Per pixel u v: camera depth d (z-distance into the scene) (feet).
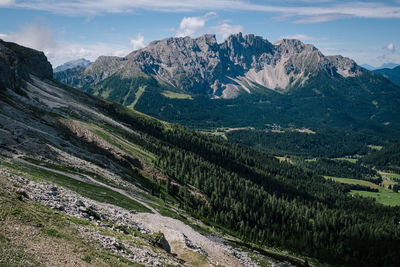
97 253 121.08
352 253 523.29
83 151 381.81
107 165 393.29
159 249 168.45
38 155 283.38
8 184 146.20
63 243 117.08
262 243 466.29
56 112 522.88
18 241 105.81
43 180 194.49
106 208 208.03
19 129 312.71
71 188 225.97
